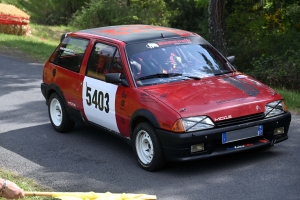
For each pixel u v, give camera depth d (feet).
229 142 21.43
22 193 11.46
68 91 27.76
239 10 83.61
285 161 22.85
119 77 23.38
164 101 21.68
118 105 23.80
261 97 22.71
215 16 57.93
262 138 22.58
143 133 22.52
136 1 124.36
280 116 22.76
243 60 79.15
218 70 25.20
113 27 28.81
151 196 13.56
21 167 23.79
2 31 85.81
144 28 27.81
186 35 26.40
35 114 33.94
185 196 19.48
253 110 21.95
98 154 25.32
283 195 19.10
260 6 80.69
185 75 24.16
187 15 110.73
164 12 119.55
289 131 27.68
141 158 22.80
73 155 25.32
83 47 27.22
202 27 94.79
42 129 30.32
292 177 20.89
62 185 21.30
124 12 122.01
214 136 21.04
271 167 22.15
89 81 25.93
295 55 57.82
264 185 20.16
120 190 20.47
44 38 99.86
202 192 19.77
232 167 22.38
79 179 21.94
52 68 29.43
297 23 80.38
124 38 25.35
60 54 29.25
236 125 21.49
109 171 22.77
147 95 22.31
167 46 25.13
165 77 23.85
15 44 69.56
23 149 26.58
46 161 24.57
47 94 29.84
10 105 36.68
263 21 80.38
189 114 20.97
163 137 21.18
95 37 26.61
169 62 24.45
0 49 65.41
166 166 22.90
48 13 148.77
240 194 19.38
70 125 28.84
